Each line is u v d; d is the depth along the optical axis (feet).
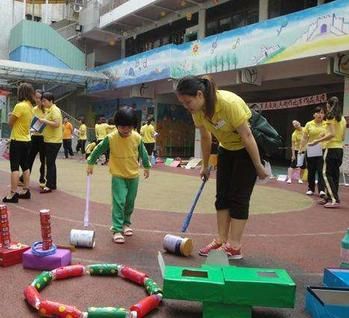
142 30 79.36
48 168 24.45
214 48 54.80
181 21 72.38
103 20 78.13
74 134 66.74
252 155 11.48
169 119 76.69
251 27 49.42
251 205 23.58
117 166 14.74
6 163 41.37
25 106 19.86
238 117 11.12
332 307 8.16
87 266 11.10
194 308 9.30
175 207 21.50
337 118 23.65
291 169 37.32
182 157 77.97
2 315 8.57
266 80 53.62
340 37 39.70
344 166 43.70
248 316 8.59
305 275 11.86
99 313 8.11
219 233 13.23
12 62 66.39
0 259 11.25
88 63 87.40
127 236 15.10
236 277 8.75
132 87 72.43
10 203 20.18
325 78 51.03
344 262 11.68
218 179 12.94
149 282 10.09
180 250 12.92
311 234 16.81
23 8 85.40
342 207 24.17
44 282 9.98
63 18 89.10
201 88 10.85
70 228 15.83
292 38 44.45
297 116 69.31
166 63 62.18
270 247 14.58
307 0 51.67
